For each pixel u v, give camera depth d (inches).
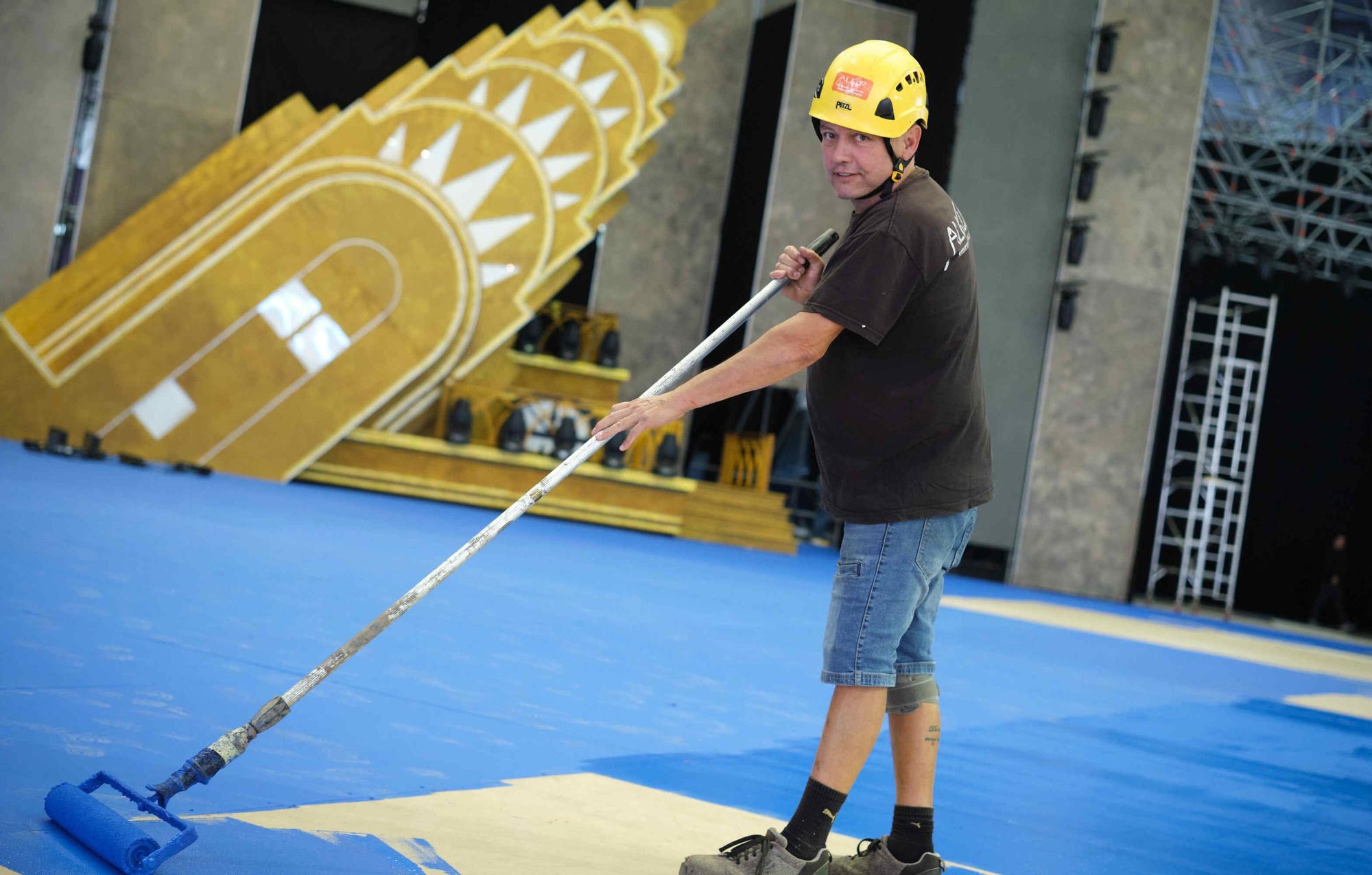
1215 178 768.3
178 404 539.5
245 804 110.9
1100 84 720.3
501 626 250.8
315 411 553.6
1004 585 701.3
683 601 354.0
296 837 103.2
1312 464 856.9
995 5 703.1
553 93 587.2
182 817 103.8
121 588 221.1
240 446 546.0
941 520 109.3
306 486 546.3
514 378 637.3
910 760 113.7
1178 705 294.4
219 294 544.7
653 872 108.7
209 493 436.8
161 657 170.2
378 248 563.2
